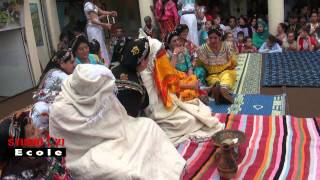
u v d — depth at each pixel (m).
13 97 6.48
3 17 6.20
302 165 3.00
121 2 11.70
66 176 2.13
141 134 2.56
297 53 7.47
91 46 5.07
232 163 2.84
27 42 6.73
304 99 4.72
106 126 2.41
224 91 4.60
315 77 5.55
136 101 2.95
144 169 2.38
